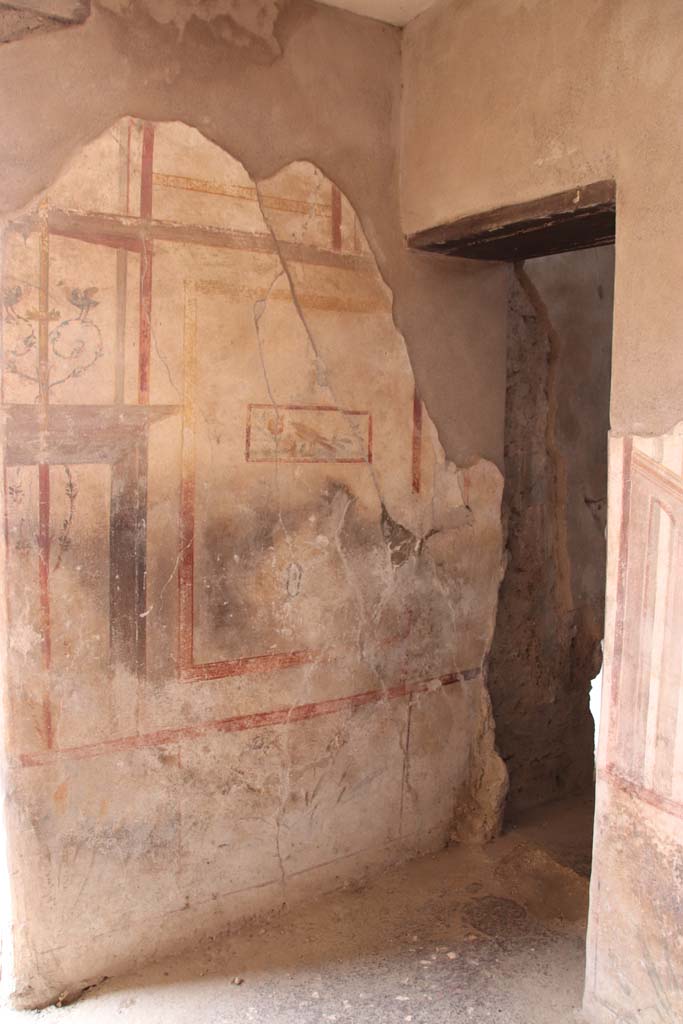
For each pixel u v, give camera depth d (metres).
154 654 2.60
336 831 3.04
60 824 2.50
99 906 2.58
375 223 2.95
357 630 3.01
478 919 2.90
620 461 2.27
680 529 2.12
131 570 2.54
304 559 2.87
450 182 2.83
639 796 2.26
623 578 2.28
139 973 2.63
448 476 3.19
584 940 2.79
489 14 2.66
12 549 2.36
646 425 2.19
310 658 2.91
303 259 2.79
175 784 2.68
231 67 2.61
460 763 3.35
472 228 2.78
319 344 2.84
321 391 2.86
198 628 2.67
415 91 2.93
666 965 2.21
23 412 2.35
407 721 3.17
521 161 2.59
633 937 2.29
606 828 2.36
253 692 2.80
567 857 3.25
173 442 2.58
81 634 2.48
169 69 2.50
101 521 2.48
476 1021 2.42
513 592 3.52
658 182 2.16
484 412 3.27
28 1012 2.46
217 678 2.72
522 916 2.92
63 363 2.39
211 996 2.53
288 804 2.91
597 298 3.69
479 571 3.31
